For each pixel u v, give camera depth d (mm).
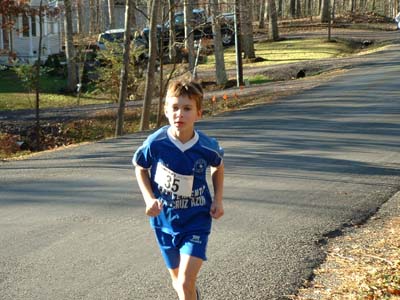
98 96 33031
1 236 7223
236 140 14602
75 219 7957
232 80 34188
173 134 4535
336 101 21375
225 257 6383
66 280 5750
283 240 7000
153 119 24703
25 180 10797
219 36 33750
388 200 8977
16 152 19828
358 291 5422
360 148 13141
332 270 6051
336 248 6766
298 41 52438
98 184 10211
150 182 4602
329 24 52156
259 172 10930
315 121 17234
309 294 5438
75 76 34656
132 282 5688
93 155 13484
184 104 4441
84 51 38219
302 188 9664
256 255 6465
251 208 8406
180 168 4484
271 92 26531
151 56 21328
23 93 33000
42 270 6027
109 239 7031
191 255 4379
